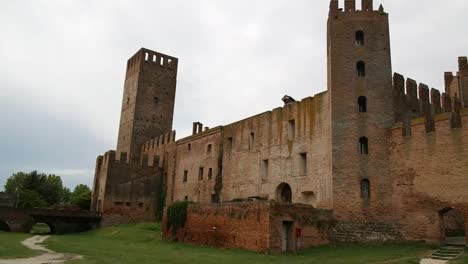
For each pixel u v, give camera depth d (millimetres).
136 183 67000
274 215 32156
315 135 42562
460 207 30891
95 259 27234
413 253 28797
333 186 36312
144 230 52625
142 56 83250
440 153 32750
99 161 69375
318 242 33969
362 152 36781
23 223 56094
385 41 39125
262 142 50094
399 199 34438
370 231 34406
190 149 64375
